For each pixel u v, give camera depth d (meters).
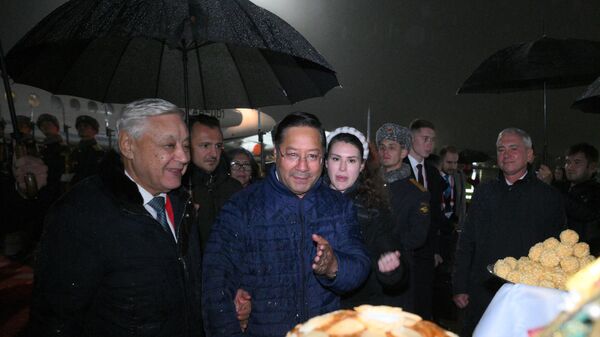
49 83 2.27
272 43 1.78
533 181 2.73
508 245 2.71
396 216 2.64
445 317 4.25
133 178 1.52
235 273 1.56
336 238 1.62
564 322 0.63
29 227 1.89
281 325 1.53
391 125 3.09
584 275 0.69
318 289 1.58
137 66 2.45
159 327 1.46
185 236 1.63
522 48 3.61
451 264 4.47
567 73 3.35
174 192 1.67
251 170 3.93
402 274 1.92
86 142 5.14
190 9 1.67
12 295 4.42
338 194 1.73
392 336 0.84
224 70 2.56
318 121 1.58
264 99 2.63
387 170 3.07
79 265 1.36
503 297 1.11
